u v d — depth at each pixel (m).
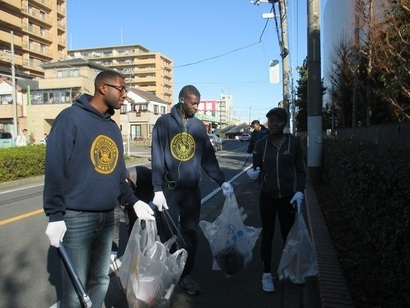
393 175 3.39
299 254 3.79
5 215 7.46
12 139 27.25
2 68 53.97
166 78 104.38
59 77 44.53
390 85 10.12
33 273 4.35
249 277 4.19
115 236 4.65
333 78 20.55
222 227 3.86
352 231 5.16
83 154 2.44
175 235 3.47
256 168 4.03
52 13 65.12
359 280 3.60
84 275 2.54
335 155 7.60
